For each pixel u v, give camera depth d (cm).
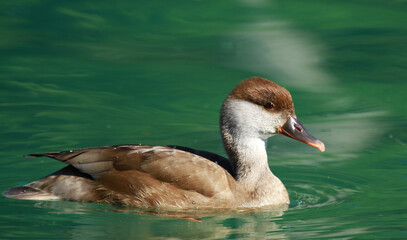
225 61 1920
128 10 2283
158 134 1484
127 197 1129
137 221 1077
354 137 1490
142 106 1645
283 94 1177
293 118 1188
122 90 1733
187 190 1134
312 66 1898
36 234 1012
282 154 1434
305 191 1241
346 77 1842
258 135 1191
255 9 2316
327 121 1577
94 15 2227
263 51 1980
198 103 1667
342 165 1357
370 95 1734
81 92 1711
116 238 1004
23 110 1586
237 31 2131
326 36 2089
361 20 2206
